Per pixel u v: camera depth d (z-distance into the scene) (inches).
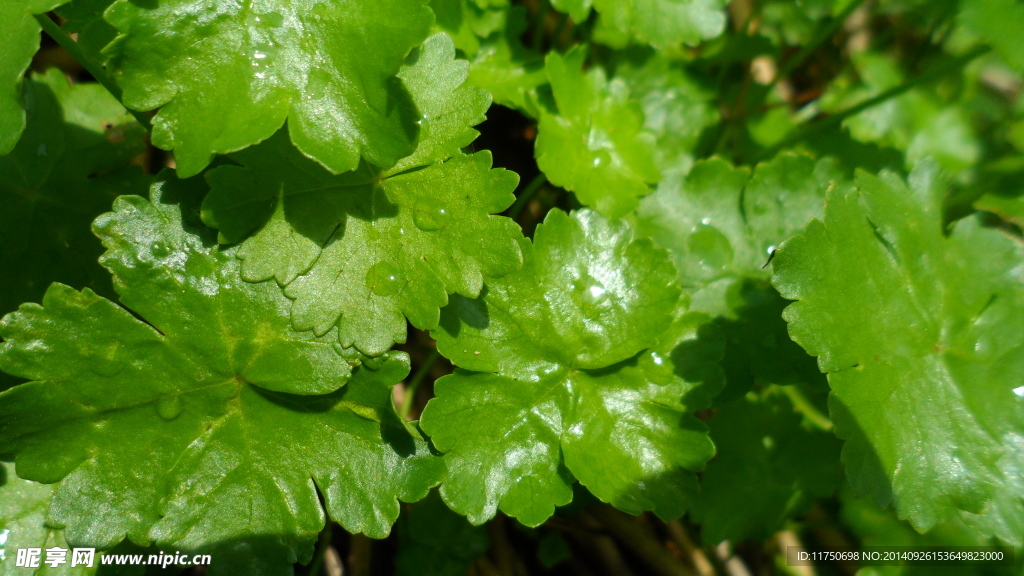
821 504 7.2
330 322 5.4
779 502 6.6
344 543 6.8
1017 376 5.8
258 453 5.5
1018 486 5.7
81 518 5.3
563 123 6.3
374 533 5.4
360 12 5.2
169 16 5.2
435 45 5.4
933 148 7.8
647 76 7.2
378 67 5.2
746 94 7.8
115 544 5.3
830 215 5.7
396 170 5.4
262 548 5.4
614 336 5.8
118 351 5.4
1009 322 5.9
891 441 5.6
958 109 8.0
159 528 5.3
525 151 7.4
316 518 5.4
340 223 5.4
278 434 5.5
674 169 7.0
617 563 7.0
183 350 5.4
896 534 6.9
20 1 5.2
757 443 6.6
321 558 6.4
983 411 5.8
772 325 6.2
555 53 6.2
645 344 5.8
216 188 5.3
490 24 6.5
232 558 5.4
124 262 5.3
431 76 5.4
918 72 8.3
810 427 6.7
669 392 5.8
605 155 6.4
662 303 5.8
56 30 5.5
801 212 6.5
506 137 7.4
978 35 6.3
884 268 5.8
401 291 5.4
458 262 5.4
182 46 5.2
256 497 5.4
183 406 5.5
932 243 5.9
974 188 7.6
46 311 5.3
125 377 5.4
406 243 5.4
